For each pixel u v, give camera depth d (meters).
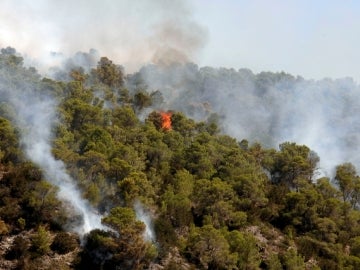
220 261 52.38
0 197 51.50
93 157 59.72
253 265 53.81
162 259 51.38
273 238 64.00
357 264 61.66
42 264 46.09
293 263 56.47
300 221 69.00
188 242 54.41
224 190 63.47
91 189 54.97
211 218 60.16
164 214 57.78
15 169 55.81
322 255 64.00
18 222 49.44
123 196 55.84
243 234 59.28
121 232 46.91
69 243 48.50
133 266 47.19
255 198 68.94
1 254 46.00
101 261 47.81
